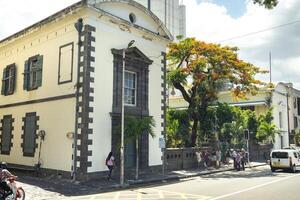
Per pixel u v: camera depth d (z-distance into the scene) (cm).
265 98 4434
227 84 3167
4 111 2609
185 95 3161
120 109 2100
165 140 2478
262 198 1369
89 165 1880
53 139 2072
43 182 1830
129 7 2272
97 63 1997
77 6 1978
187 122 3269
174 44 2986
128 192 1566
